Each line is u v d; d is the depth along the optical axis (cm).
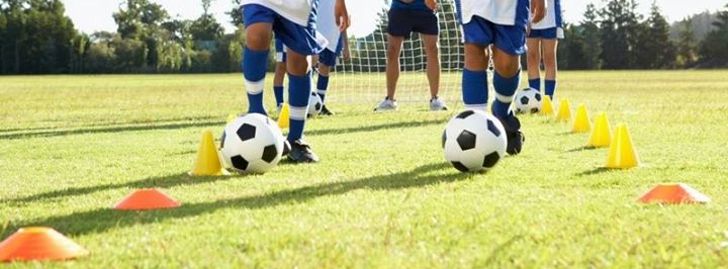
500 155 484
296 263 260
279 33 548
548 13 1060
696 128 813
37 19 7062
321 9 1020
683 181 446
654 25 7362
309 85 553
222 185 444
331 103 1420
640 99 1513
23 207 380
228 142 487
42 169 538
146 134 821
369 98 1572
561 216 334
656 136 726
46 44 7112
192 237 302
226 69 7444
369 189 421
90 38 7494
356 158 572
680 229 308
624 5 7338
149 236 305
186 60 7419
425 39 1148
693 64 7381
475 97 568
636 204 363
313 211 354
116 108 1393
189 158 593
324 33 1035
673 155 575
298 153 548
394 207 360
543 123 874
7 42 7006
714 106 1235
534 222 322
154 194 374
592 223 318
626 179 453
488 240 291
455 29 1576
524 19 552
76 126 959
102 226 326
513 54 551
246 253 277
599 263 256
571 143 666
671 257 262
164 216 346
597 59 7188
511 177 463
